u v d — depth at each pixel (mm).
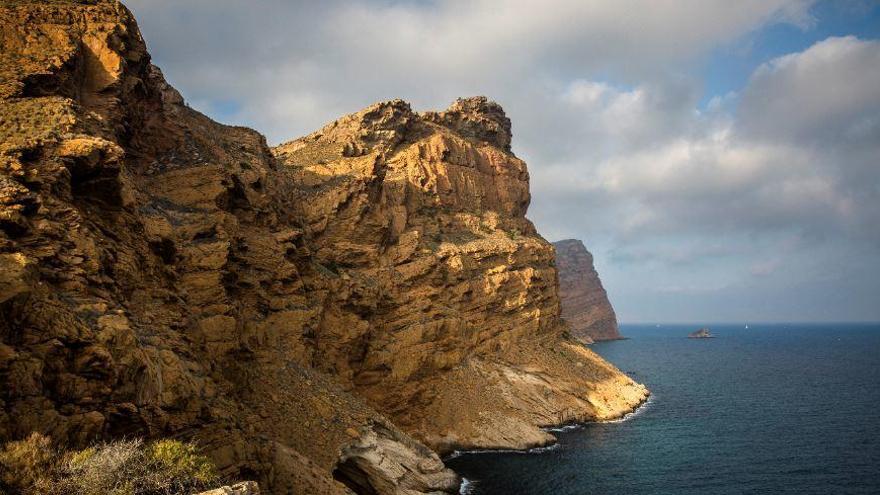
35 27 32406
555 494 47562
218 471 24984
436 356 67125
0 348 16969
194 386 25406
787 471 54000
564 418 73125
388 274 70062
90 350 19531
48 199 22906
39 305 18875
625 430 71000
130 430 20781
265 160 60125
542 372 80062
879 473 53094
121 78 34688
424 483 45250
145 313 26750
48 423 17594
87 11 35500
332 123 99062
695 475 52812
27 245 20828
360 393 59312
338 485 35281
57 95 29750
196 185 40844
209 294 35500
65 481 15422
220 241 38125
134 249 28484
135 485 16391
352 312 59469
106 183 26734
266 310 45781
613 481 51156
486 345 78250
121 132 34406
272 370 42219
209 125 57094
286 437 38156
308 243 64562
